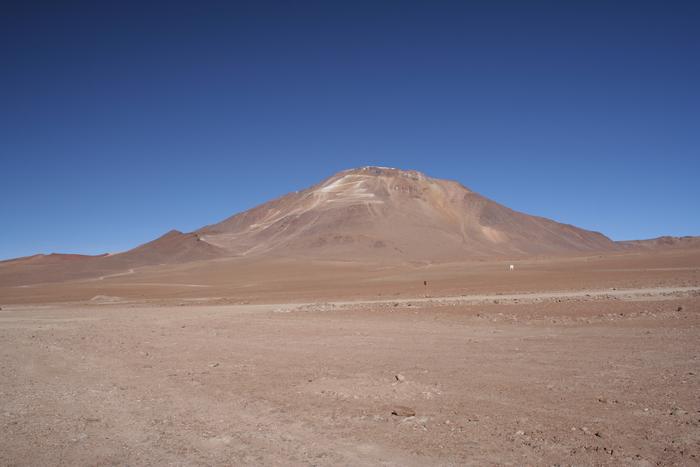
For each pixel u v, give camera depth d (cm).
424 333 2109
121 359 1681
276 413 988
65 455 793
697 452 734
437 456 748
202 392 1178
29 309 4972
